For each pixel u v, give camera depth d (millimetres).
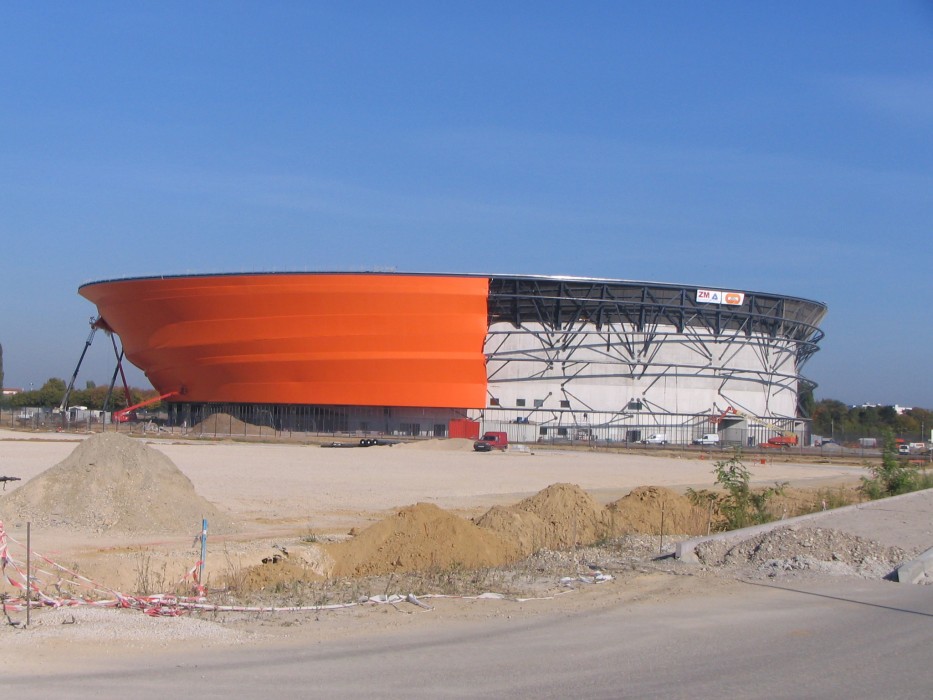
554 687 9617
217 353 118000
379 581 16578
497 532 23141
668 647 11430
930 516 23812
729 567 17734
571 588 15680
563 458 81312
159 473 26938
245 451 75438
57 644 11039
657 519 26328
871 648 11430
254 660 10609
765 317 125062
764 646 11508
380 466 62188
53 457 58656
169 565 18969
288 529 27688
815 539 18438
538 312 118562
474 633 12180
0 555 15828
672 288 119875
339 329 114875
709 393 123125
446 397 116000
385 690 9438
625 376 120625
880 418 186000
